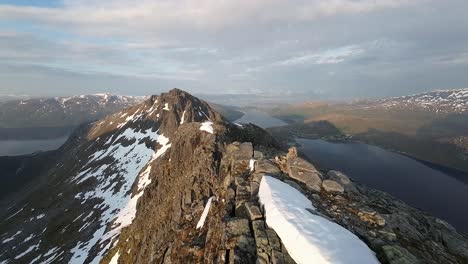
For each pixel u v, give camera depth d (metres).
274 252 18.08
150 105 194.38
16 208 149.38
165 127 151.50
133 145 149.62
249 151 34.91
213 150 50.38
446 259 20.00
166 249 33.03
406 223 23.02
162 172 72.00
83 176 139.62
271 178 25.91
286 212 20.09
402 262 17.77
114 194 105.94
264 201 22.77
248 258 18.61
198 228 29.52
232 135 58.94
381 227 21.25
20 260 87.50
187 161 60.66
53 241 90.31
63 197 125.81
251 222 21.78
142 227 55.41
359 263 15.67
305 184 26.25
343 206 23.34
